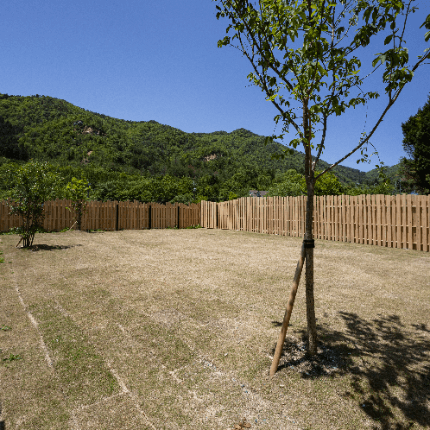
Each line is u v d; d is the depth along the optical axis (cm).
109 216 1683
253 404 239
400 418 225
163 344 332
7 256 809
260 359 304
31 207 930
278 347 281
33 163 938
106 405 235
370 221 1109
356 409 234
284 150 298
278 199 1473
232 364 295
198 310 432
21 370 279
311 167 306
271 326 383
